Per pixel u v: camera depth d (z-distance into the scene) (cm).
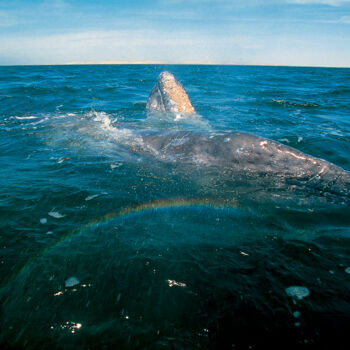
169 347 184
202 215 344
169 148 521
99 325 197
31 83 2003
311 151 621
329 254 273
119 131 664
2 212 336
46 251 271
